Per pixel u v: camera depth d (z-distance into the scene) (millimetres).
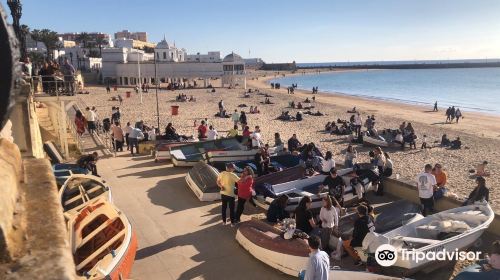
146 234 10531
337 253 9195
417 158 24547
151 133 21938
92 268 7230
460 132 35469
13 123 9633
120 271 7293
